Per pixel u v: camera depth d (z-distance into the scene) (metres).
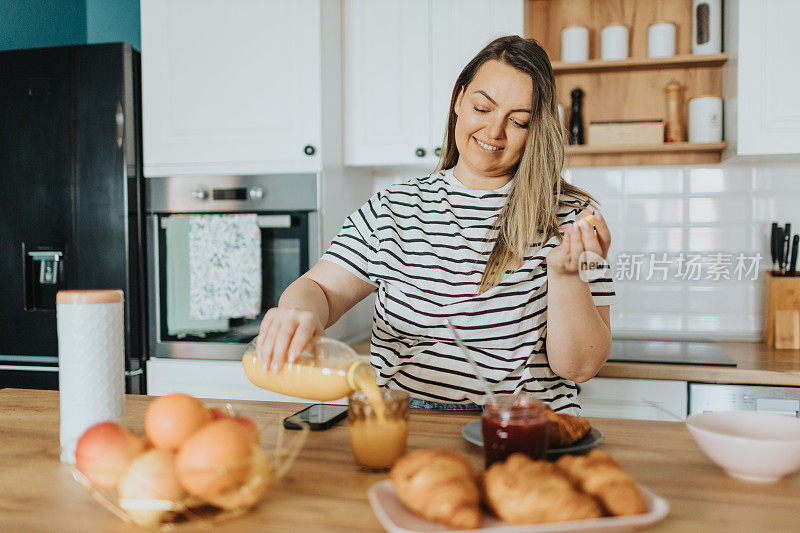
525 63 1.21
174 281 2.31
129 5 2.87
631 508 0.62
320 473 0.81
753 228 2.40
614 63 2.31
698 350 2.19
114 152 2.24
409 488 0.64
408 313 1.30
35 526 0.68
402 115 2.31
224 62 2.27
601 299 1.21
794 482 0.77
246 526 0.66
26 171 2.29
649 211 2.47
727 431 0.84
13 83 2.28
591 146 2.32
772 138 2.05
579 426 0.89
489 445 0.76
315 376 0.83
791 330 2.24
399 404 0.82
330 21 2.26
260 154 2.25
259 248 2.21
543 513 0.60
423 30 2.28
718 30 2.26
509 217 1.26
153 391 2.31
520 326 1.25
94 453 0.66
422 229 1.32
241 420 0.75
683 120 2.41
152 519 0.66
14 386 2.31
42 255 2.30
